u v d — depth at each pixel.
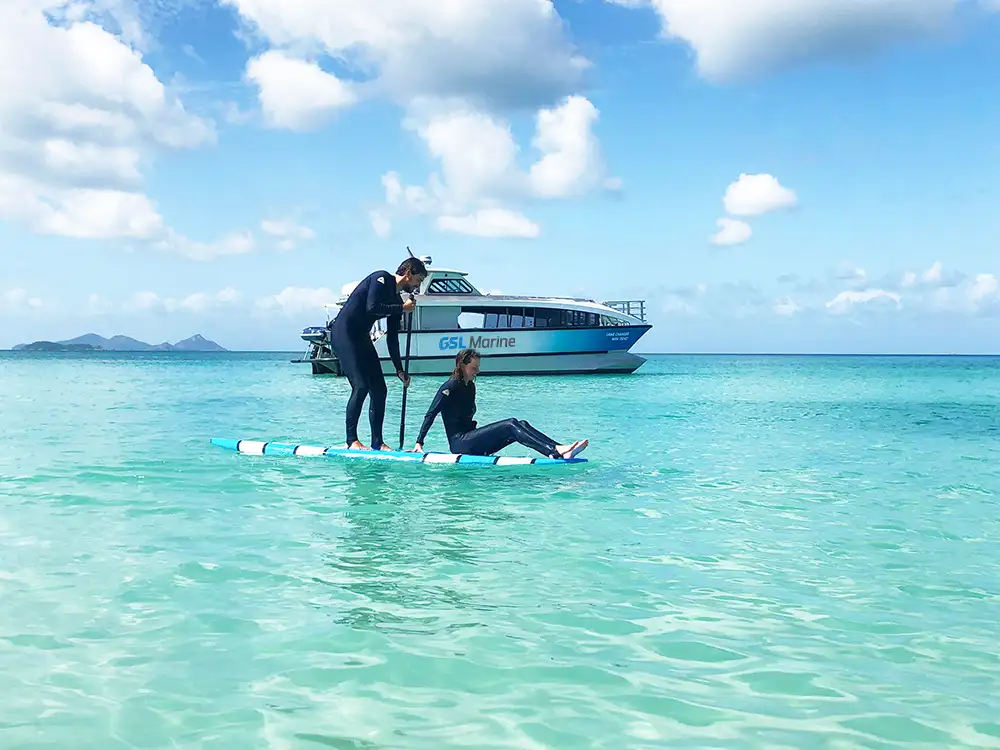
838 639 3.59
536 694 2.96
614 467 8.84
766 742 2.60
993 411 18.23
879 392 27.72
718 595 4.23
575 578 4.52
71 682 3.04
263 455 9.52
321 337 38.53
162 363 88.12
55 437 11.62
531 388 26.03
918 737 2.65
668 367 73.06
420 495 7.07
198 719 2.73
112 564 4.73
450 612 3.90
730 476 8.31
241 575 4.51
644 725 2.72
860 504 6.82
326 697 2.92
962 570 4.75
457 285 31.94
